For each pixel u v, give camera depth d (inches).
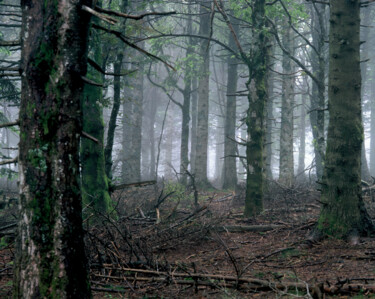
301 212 417.1
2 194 542.0
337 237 269.9
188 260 243.9
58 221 112.5
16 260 113.6
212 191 753.6
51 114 113.1
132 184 363.9
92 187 346.6
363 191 498.0
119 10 429.1
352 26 286.8
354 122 281.4
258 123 407.8
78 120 117.5
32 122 113.0
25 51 114.4
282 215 389.4
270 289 169.3
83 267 117.6
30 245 111.3
